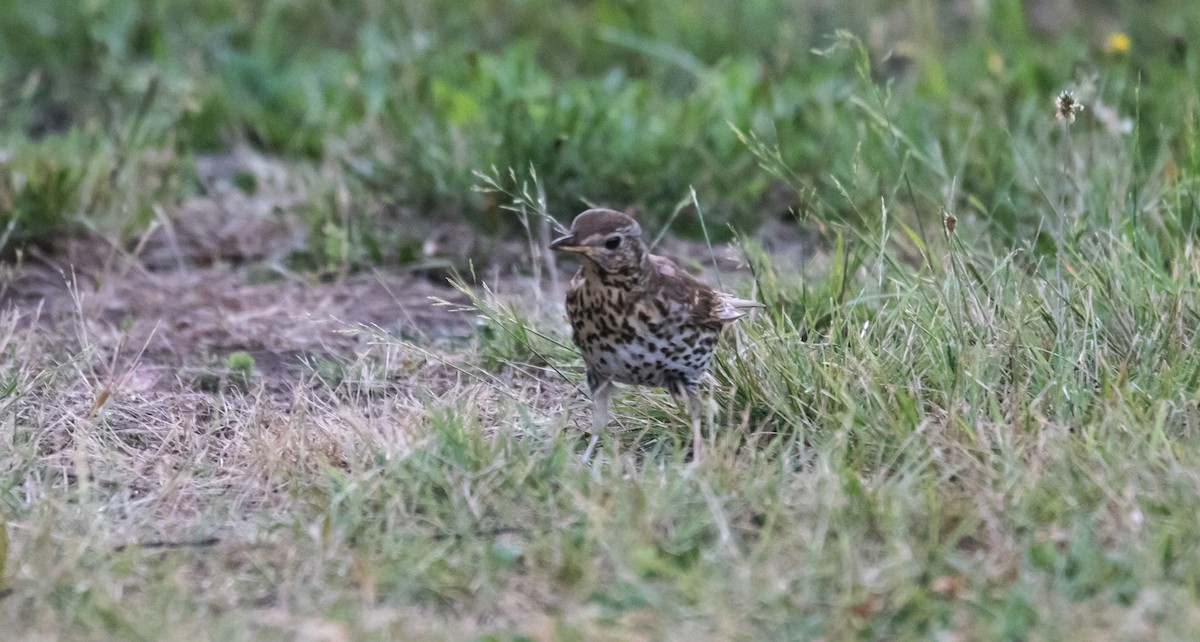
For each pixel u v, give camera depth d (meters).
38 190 15.41
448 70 18.86
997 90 17.14
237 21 21.69
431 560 8.75
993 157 15.47
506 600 8.46
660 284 10.16
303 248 15.37
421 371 12.35
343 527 9.15
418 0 21.97
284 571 8.77
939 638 7.88
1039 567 8.52
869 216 14.73
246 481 10.19
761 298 12.33
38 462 10.41
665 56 19.70
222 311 14.03
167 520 9.63
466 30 21.77
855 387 10.64
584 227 9.88
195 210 16.67
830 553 8.68
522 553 8.88
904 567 8.39
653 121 16.98
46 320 13.70
